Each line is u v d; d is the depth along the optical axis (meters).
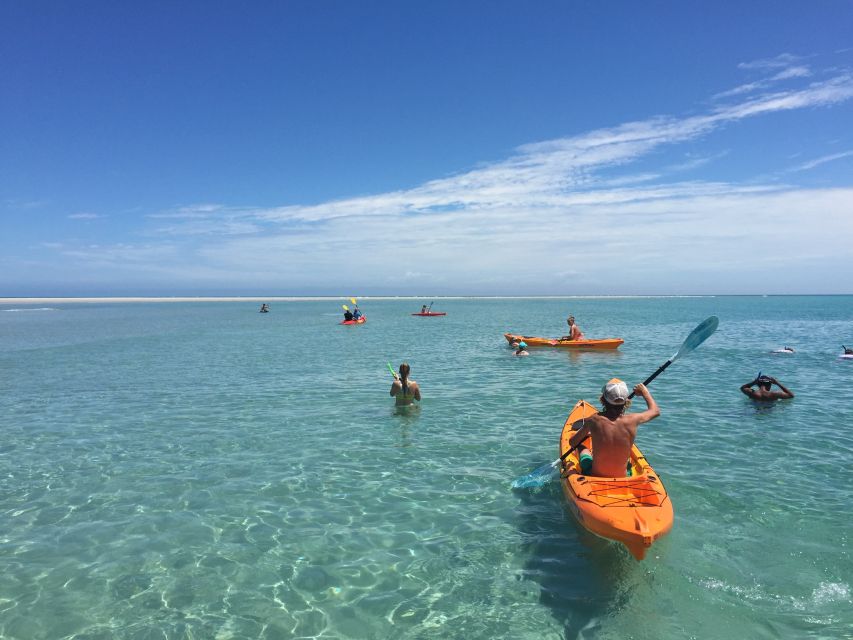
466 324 48.38
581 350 25.19
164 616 4.82
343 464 8.73
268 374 18.25
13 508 7.16
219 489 7.76
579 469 6.90
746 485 7.56
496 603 4.97
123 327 45.91
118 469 8.65
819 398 13.30
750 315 64.62
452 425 11.05
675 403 12.77
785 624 4.59
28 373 19.02
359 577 5.43
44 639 4.50
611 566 5.54
